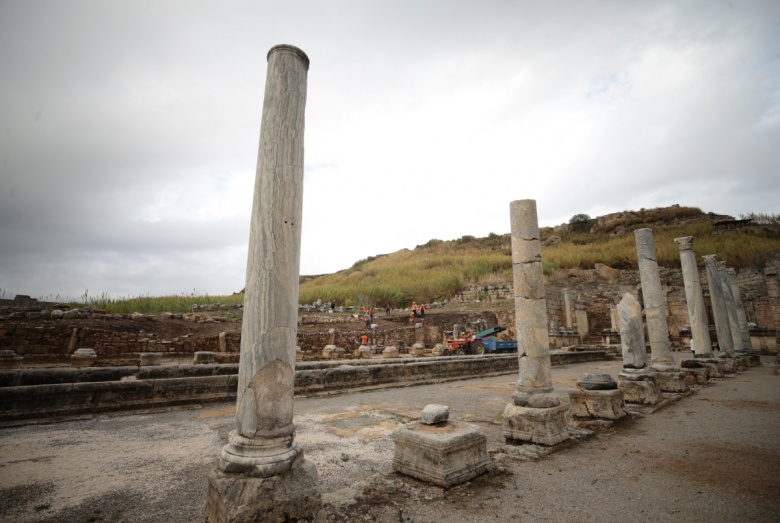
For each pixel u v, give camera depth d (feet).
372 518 11.14
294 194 12.14
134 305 82.23
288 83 12.82
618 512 11.58
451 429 14.93
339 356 59.72
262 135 12.52
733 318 60.64
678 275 117.39
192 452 17.04
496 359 53.31
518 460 16.33
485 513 11.52
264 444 10.39
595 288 123.54
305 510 10.11
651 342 34.78
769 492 12.91
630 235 184.03
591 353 72.33
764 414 24.54
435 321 93.09
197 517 11.07
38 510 11.38
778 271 82.38
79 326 54.95
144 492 12.78
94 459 16.01
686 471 14.94
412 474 14.23
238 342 59.41
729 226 163.84
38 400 22.13
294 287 11.73
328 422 23.30
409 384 40.29
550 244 205.05
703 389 35.04
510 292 119.34
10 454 16.51
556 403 19.51
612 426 21.79
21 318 54.75
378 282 141.08
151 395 25.57
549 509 11.79
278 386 10.88
